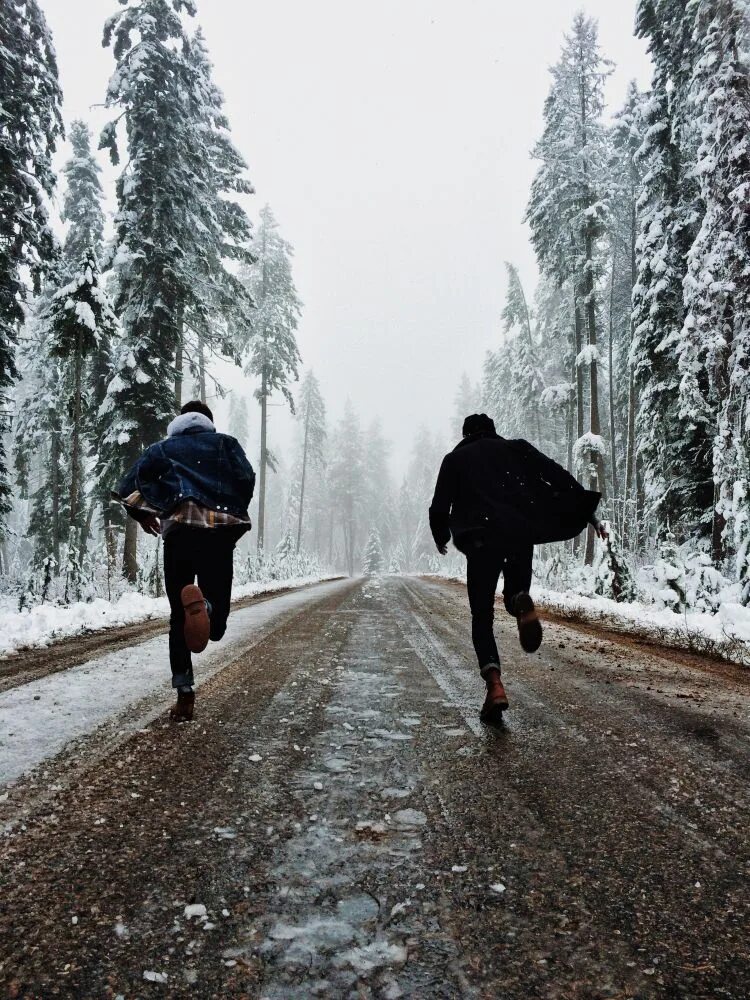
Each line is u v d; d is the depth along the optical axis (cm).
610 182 2414
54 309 1415
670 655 555
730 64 1209
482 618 299
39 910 139
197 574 305
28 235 1421
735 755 259
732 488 1173
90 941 128
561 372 3366
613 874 159
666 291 1596
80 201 2375
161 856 167
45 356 2092
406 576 3350
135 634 665
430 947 127
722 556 1191
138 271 1727
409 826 188
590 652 552
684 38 1557
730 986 114
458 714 323
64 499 2492
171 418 1744
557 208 2375
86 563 1391
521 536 290
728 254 1188
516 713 326
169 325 1747
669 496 1573
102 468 1872
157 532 334
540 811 199
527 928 134
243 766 241
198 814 196
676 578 872
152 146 1719
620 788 220
